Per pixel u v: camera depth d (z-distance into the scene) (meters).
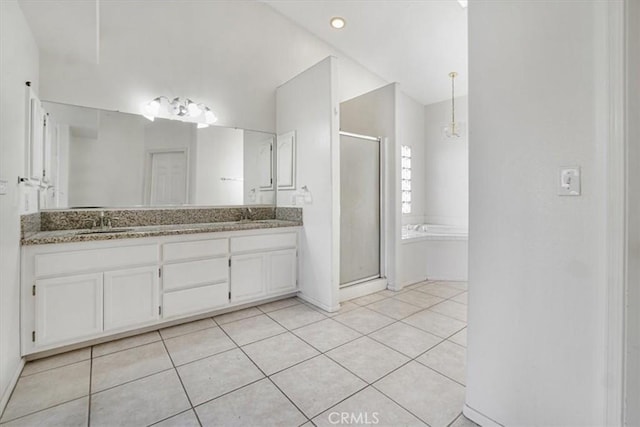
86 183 2.63
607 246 1.11
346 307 3.11
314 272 3.16
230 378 1.85
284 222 3.29
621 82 1.07
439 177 4.89
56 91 2.49
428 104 5.01
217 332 2.50
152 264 2.42
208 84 3.22
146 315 2.40
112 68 2.72
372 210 3.73
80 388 1.75
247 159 3.50
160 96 2.96
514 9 1.37
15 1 1.78
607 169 1.10
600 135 1.12
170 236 2.51
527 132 1.33
